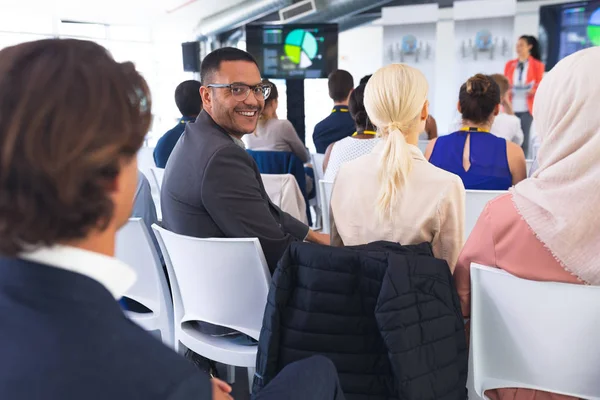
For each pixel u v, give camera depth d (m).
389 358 1.11
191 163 1.57
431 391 1.12
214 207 1.53
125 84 0.47
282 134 3.87
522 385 1.20
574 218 1.03
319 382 0.77
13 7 8.90
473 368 1.25
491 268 1.13
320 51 7.60
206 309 1.60
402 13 6.98
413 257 1.13
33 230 0.42
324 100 11.21
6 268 0.43
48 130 0.41
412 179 1.44
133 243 1.76
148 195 2.10
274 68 7.70
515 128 4.18
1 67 0.44
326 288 1.17
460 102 2.40
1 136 0.41
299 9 7.34
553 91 1.10
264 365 1.24
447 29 8.98
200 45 10.44
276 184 2.80
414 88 1.49
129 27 11.09
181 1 8.84
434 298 1.14
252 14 8.00
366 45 11.39
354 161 1.59
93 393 0.39
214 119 1.85
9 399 0.38
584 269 1.04
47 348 0.39
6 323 0.40
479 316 1.21
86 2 8.87
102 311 0.43
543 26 6.86
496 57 6.69
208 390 0.43
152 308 1.84
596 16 6.48
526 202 1.11
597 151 1.02
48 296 0.42
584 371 1.12
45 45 0.46
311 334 1.19
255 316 1.54
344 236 1.56
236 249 1.45
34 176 0.41
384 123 1.54
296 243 1.22
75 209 0.43
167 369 0.42
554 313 1.10
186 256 1.55
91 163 0.43
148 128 0.50
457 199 1.42
